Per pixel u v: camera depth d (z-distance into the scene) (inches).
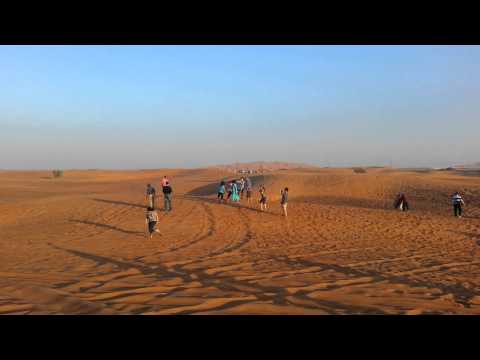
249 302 236.7
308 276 318.3
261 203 807.7
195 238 524.4
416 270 349.4
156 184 1834.4
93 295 250.4
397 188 1316.4
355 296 257.3
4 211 819.4
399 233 574.2
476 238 542.9
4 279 294.5
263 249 450.3
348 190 1285.7
